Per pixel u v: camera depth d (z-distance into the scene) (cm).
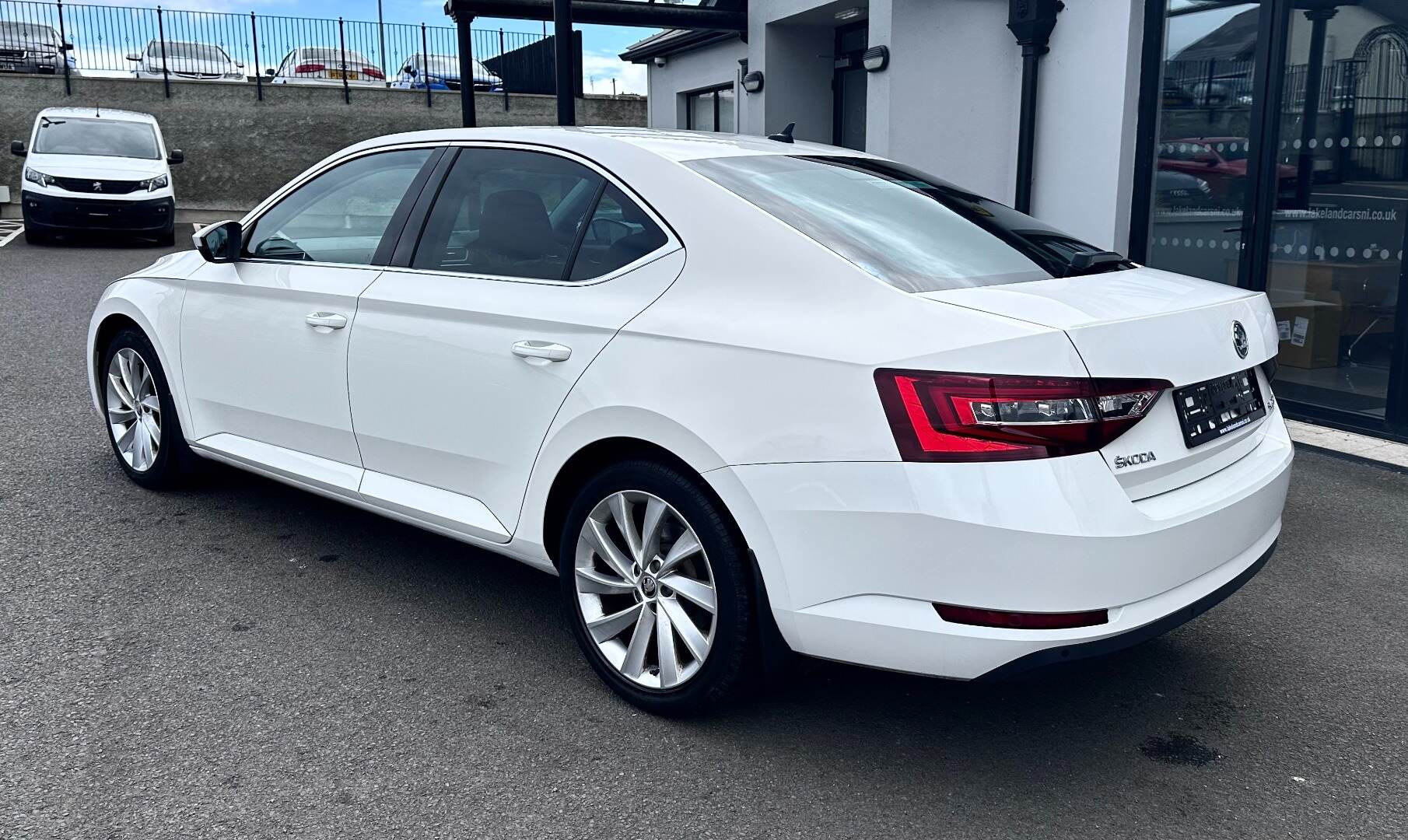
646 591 306
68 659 333
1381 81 600
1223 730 307
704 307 288
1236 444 298
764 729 303
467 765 281
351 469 384
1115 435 250
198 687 319
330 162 412
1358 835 259
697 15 1166
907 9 880
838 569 259
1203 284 322
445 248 356
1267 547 308
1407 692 330
